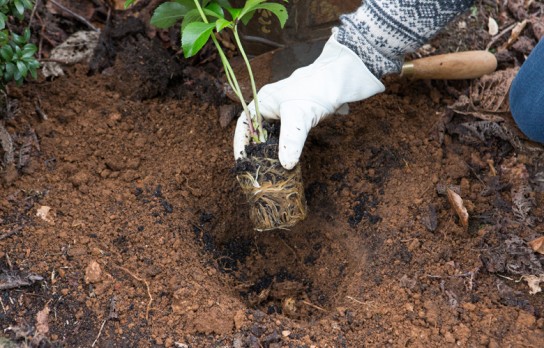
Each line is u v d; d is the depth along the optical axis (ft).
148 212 5.10
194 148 5.32
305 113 4.92
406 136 5.32
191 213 5.16
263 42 5.54
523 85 4.92
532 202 5.12
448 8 4.83
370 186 5.23
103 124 5.31
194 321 4.83
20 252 4.93
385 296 4.94
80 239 4.98
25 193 5.09
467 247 5.03
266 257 5.23
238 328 4.83
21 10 5.10
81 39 5.57
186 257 5.02
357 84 4.98
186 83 5.49
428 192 5.17
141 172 5.23
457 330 4.81
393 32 4.89
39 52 5.51
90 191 5.13
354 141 5.32
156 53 5.47
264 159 4.90
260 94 5.03
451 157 5.26
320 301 5.10
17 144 5.20
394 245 5.06
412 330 4.83
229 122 5.38
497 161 5.27
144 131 5.34
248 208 5.24
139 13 5.62
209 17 5.07
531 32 5.64
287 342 4.81
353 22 4.92
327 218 5.22
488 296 4.92
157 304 4.88
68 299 4.85
